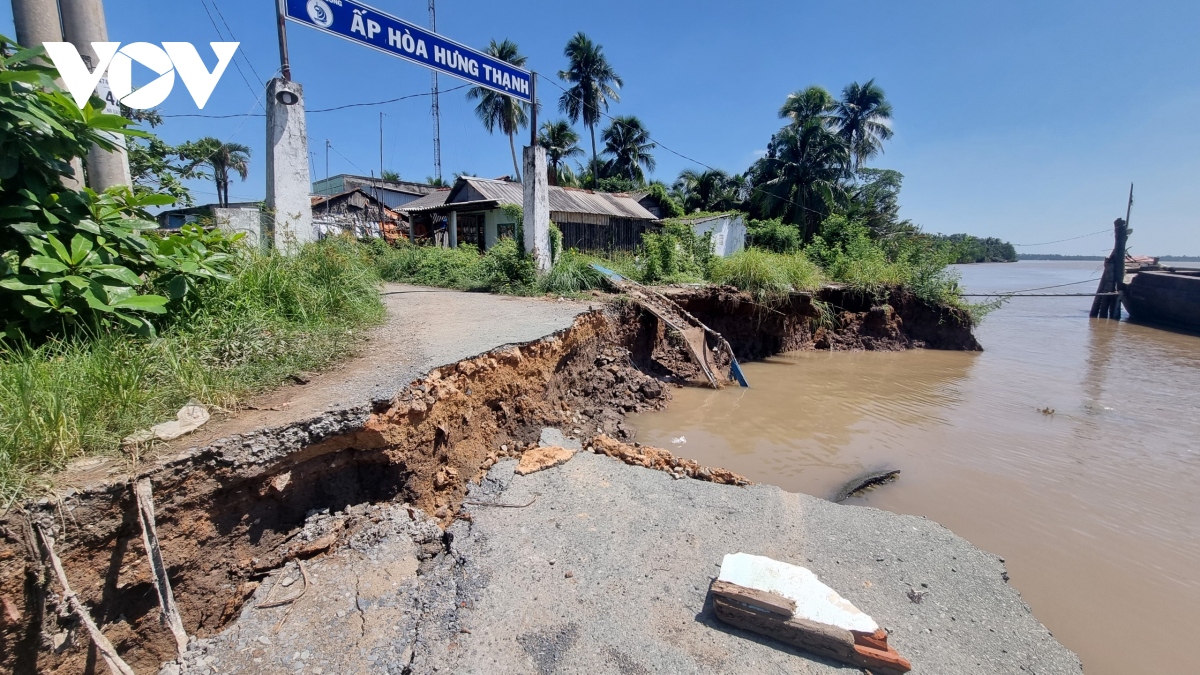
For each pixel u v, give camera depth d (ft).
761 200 97.50
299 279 16.84
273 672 7.47
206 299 13.52
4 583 6.70
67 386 8.83
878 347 47.39
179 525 8.64
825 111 100.48
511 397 17.79
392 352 15.58
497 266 33.22
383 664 7.61
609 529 10.84
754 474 19.65
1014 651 8.11
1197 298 61.82
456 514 11.82
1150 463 21.56
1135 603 13.11
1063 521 16.88
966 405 29.78
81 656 7.36
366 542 10.39
